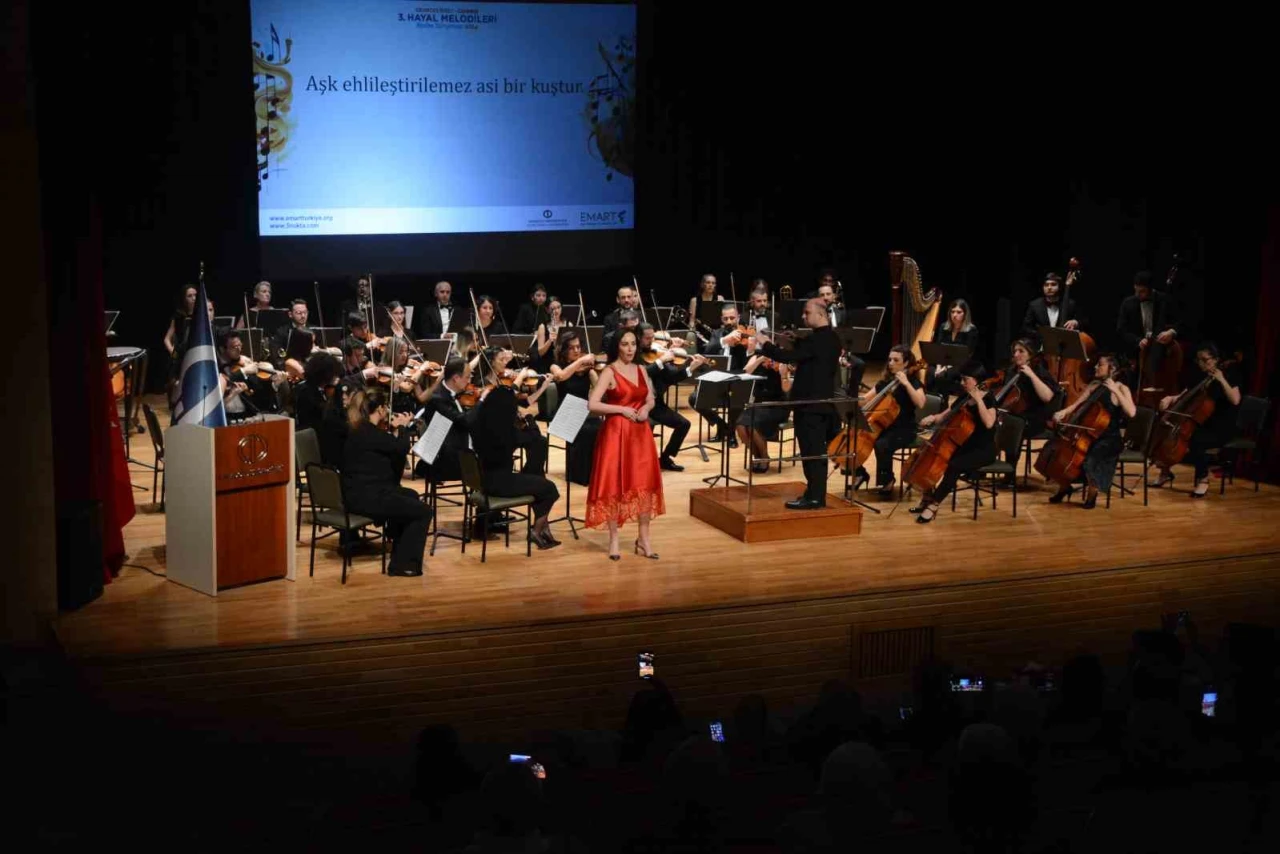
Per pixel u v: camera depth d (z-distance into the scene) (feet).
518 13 42.27
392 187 42.09
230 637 20.79
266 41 39.96
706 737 12.75
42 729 19.81
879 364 48.91
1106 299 39.09
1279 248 31.14
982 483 31.32
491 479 24.91
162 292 40.52
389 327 36.68
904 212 46.62
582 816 13.00
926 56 44.29
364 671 21.06
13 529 21.70
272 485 23.41
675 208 45.37
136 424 35.04
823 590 23.57
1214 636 25.54
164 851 15.52
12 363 21.66
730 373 30.45
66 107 22.17
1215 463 32.58
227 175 40.40
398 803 14.57
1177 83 35.17
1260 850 11.97
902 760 15.84
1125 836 12.20
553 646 21.95
